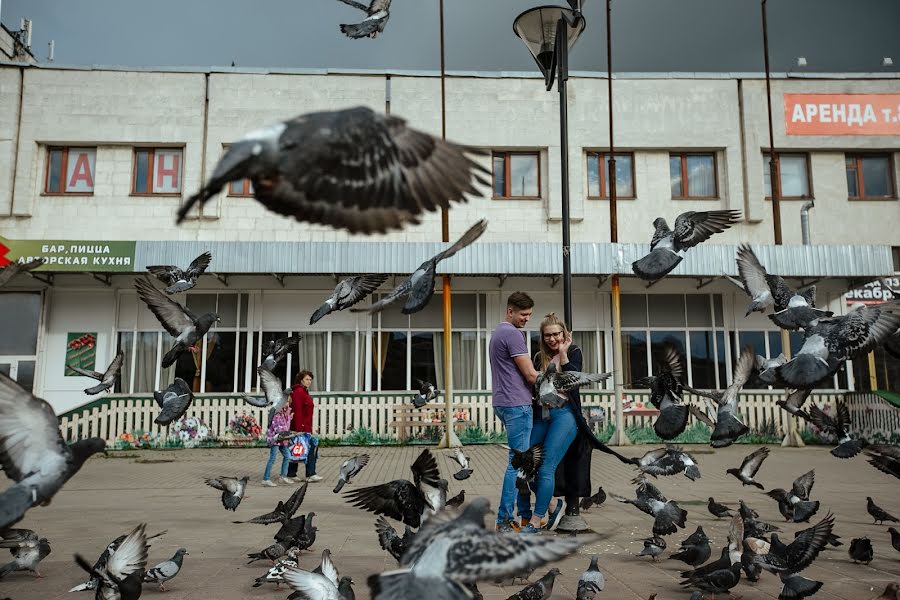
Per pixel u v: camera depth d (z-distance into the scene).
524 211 22.92
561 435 7.11
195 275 7.14
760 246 20.16
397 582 2.30
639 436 20.67
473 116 22.98
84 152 22.42
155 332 21.42
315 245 19.61
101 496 11.51
